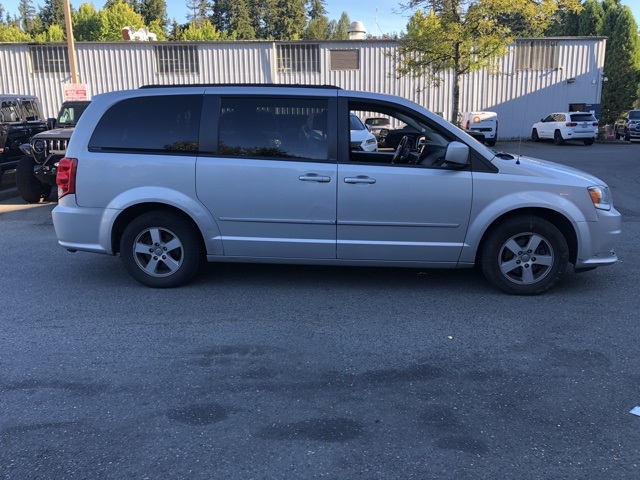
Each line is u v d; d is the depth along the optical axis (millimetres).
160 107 5234
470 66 20109
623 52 40031
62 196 5332
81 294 5359
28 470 2760
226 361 3949
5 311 4910
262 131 5152
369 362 3934
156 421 3195
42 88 28938
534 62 30188
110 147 5238
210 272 6035
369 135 8297
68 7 19906
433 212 5066
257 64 28781
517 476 2723
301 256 5250
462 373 3770
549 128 28812
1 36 52344
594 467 2789
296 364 3902
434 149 5461
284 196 5098
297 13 75250
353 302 5125
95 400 3420
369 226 5113
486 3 18234
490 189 5031
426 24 19359
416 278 5844
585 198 5055
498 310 4914
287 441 2998
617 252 6934
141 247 5395
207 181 5129
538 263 5180
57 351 4098
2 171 11969
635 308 4949
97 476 2719
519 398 3443
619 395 3473
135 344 4223
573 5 18875
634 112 32781
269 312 4879
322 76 29109
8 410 3305
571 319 4699
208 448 2939
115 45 28531
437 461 2834
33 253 6969
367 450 2922
